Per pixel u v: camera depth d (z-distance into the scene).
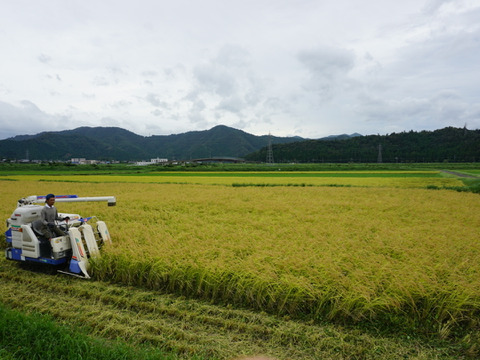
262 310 5.56
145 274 6.69
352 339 4.70
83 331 4.70
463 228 10.41
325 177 45.78
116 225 10.98
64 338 4.08
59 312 5.37
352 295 5.36
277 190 25.67
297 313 5.48
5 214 13.05
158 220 12.03
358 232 9.73
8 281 6.85
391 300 5.17
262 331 4.86
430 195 22.11
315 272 6.20
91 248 7.28
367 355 4.29
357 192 24.05
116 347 4.09
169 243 8.07
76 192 24.64
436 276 6.02
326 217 12.59
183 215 13.34
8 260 8.16
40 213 7.68
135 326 4.95
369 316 5.21
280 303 5.59
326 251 7.50
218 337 4.71
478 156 140.12
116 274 6.80
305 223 11.31
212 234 9.30
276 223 11.31
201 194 22.58
